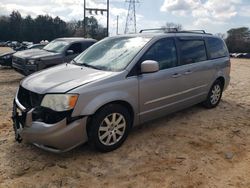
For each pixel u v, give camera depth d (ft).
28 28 312.09
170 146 14.78
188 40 18.39
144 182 11.53
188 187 11.26
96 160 13.11
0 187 10.97
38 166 12.51
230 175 12.18
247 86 33.09
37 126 12.08
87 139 13.03
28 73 31.78
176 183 11.49
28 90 13.10
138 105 14.78
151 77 15.16
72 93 12.13
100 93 12.91
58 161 12.95
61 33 309.42
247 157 13.84
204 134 16.53
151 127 17.35
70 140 12.30
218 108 21.91
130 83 14.12
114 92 13.41
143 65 14.19
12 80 34.50
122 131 14.30
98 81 13.05
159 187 11.22
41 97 12.40
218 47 21.56
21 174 11.89
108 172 12.19
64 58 32.99
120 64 14.67
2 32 311.06
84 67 15.26
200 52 19.38
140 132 16.51
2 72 42.04
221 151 14.39
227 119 19.33
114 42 17.08
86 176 11.85
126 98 13.94
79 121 12.31
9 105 21.76
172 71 16.53
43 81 13.41
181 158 13.50
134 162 13.04
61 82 13.00
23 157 13.21
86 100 12.44
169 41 16.89
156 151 14.16
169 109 17.03
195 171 12.40
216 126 17.90
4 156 13.25
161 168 12.58
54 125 11.90
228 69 22.40
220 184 11.51
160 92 15.90
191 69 18.01
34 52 34.30
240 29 232.53
